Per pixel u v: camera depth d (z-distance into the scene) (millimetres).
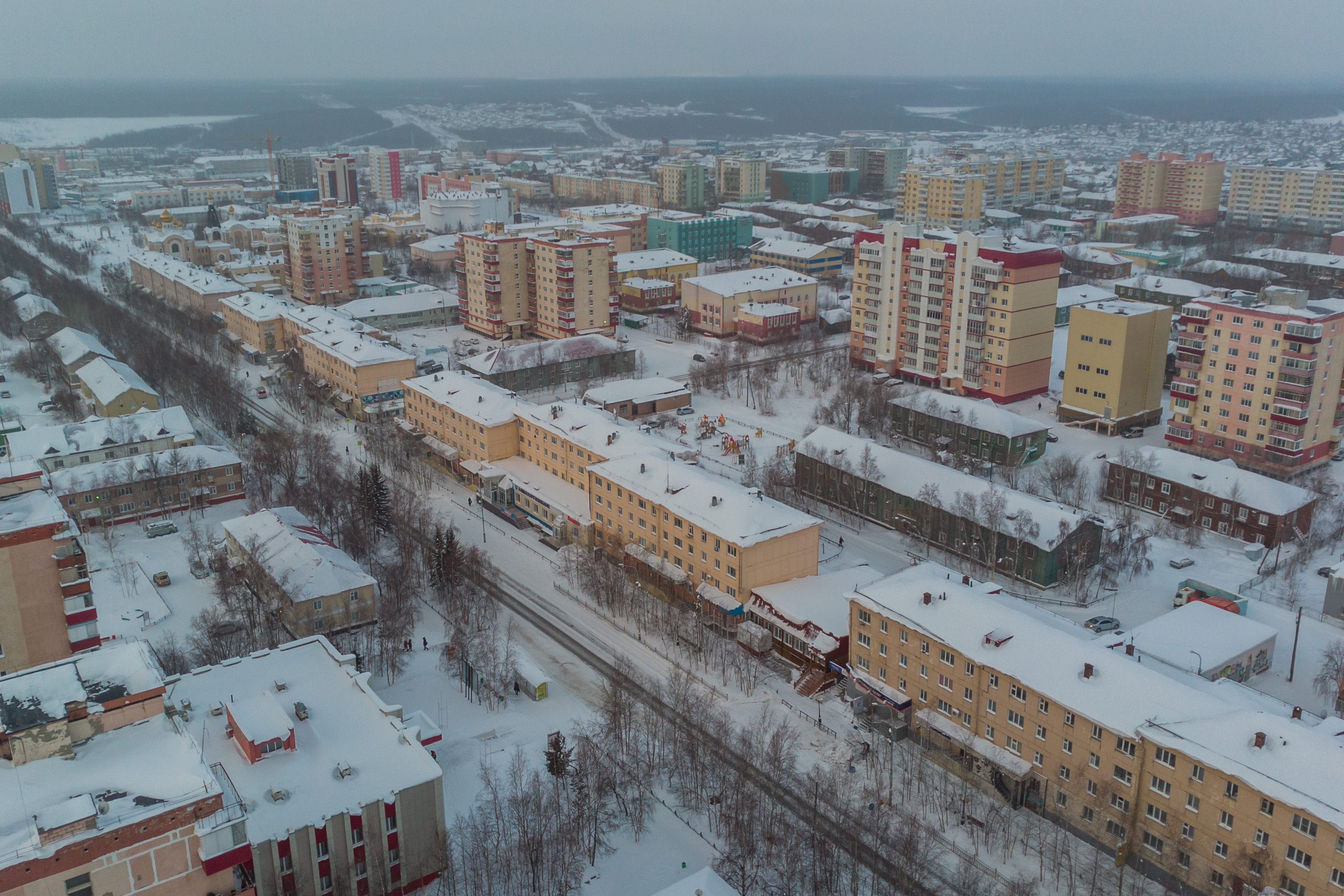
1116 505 178750
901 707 113000
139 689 73875
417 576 151750
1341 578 137375
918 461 170875
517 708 120375
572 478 174250
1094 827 95688
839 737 114125
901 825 98375
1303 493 162375
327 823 84438
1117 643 114875
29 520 96438
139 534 168125
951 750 108812
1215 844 85750
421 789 89375
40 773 68375
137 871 65000
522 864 92188
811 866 92750
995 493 157125
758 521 135250
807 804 103000
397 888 90625
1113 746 92438
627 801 102938
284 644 126312
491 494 180750
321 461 185625
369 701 101125
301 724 97000
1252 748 84438
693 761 106750
